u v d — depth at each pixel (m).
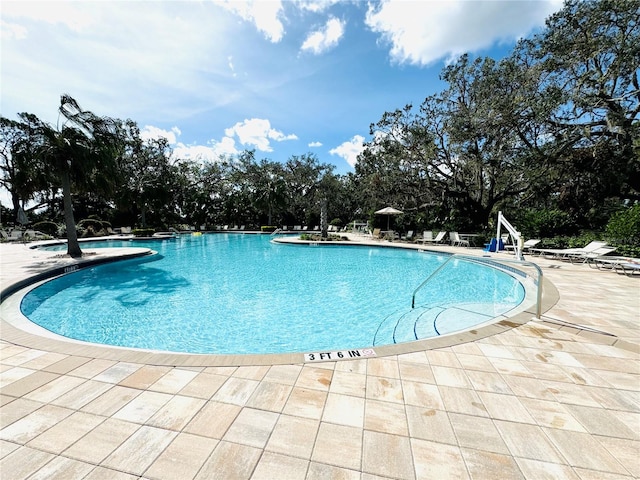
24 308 5.39
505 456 1.71
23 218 18.84
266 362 2.76
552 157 13.05
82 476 1.56
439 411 2.10
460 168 17.22
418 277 8.30
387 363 2.77
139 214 25.27
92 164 9.84
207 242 18.62
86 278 8.09
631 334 3.46
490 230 16.52
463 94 15.77
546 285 5.87
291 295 6.59
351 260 11.23
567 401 2.22
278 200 28.59
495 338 3.33
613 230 9.44
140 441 1.81
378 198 22.20
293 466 1.63
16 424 1.95
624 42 10.74
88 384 2.42
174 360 2.80
